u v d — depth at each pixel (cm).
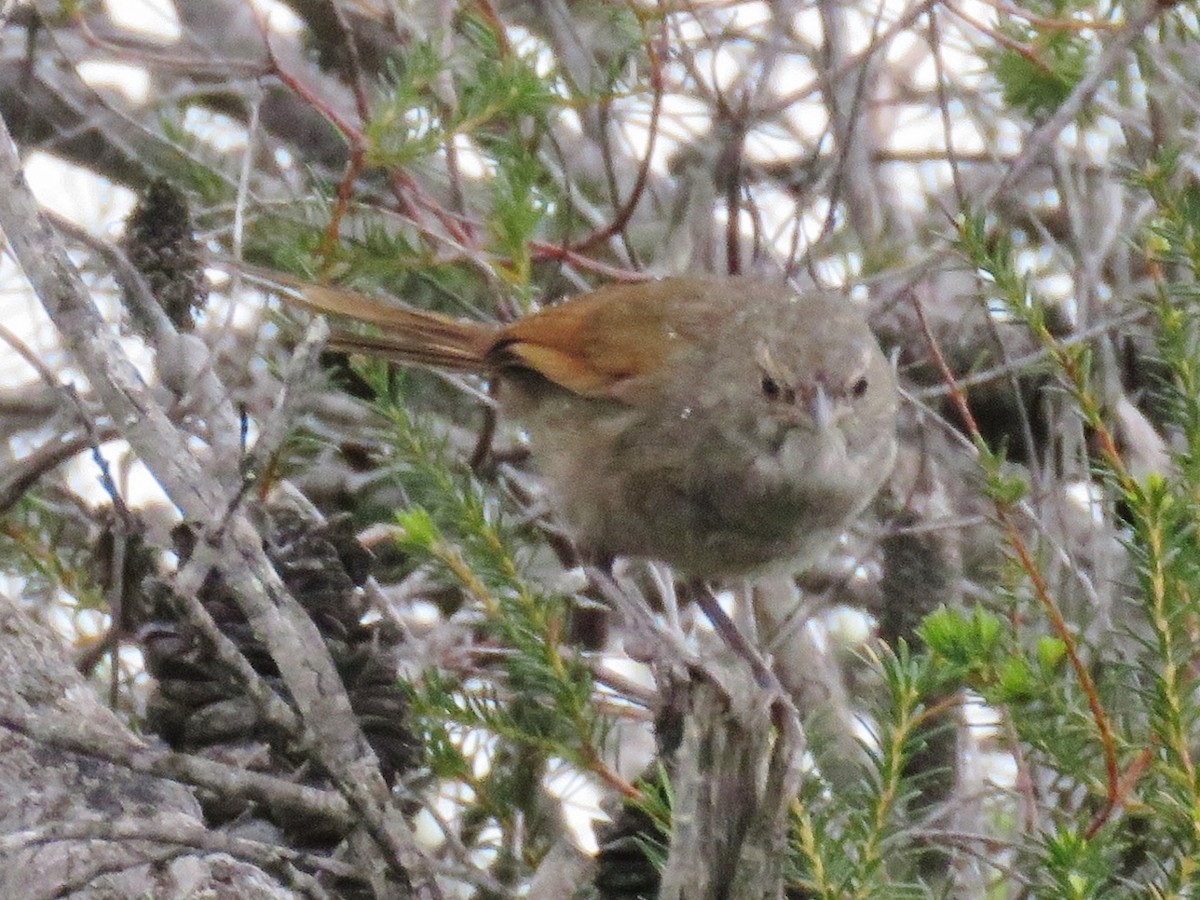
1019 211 1309
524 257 1075
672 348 1036
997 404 1288
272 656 726
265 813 782
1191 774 734
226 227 1113
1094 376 1094
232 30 1500
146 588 812
